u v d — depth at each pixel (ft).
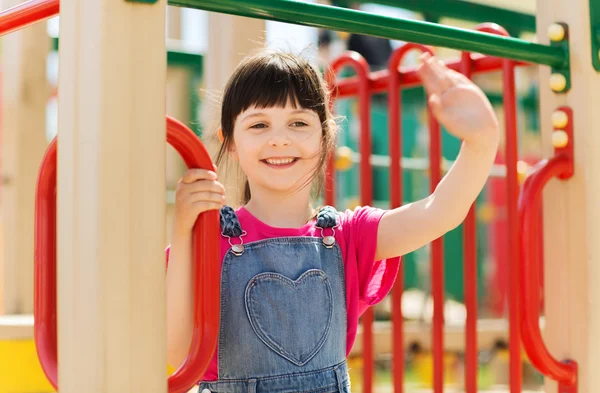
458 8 9.30
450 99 4.13
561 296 5.28
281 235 4.47
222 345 4.20
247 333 4.19
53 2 3.70
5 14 3.79
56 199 3.49
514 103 6.14
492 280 20.63
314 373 4.24
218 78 7.47
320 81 4.67
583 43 5.23
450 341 11.53
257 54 4.67
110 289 3.10
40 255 3.41
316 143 4.53
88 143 3.14
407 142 20.72
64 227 3.20
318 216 4.66
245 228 4.45
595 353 5.13
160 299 3.21
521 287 5.04
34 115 9.53
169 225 11.90
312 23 3.98
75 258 3.16
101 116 3.13
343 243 4.62
